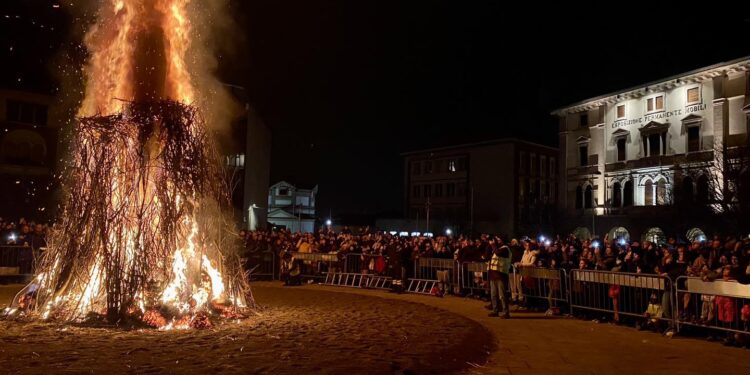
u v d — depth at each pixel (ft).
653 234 143.95
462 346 27.27
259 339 27.73
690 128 144.56
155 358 23.00
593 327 35.35
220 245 36.70
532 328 34.78
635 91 158.71
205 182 34.55
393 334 30.30
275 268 67.56
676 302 32.71
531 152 230.07
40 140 118.62
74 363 21.94
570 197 180.24
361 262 61.77
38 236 57.21
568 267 45.06
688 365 24.63
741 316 29.25
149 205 32.73
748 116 130.11
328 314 38.11
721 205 115.34
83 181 32.71
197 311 32.76
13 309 33.99
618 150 165.78
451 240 65.62
